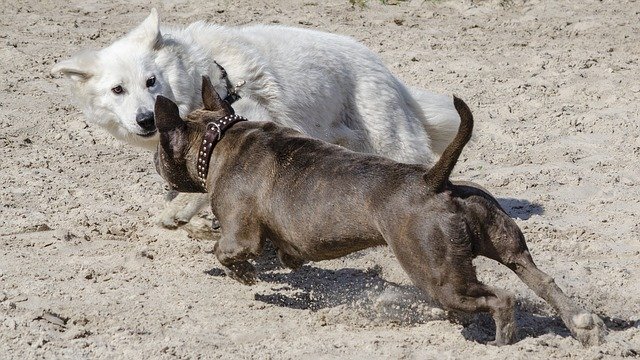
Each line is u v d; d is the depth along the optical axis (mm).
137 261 11492
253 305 10305
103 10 24656
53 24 23219
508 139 16891
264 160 9797
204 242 12164
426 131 14297
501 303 8719
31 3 25172
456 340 9180
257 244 9914
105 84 12367
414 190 8742
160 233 12430
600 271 11320
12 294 10344
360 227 9070
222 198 9992
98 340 9172
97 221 12867
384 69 13805
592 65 20609
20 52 21016
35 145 16359
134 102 12203
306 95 13008
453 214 8602
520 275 8922
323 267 11656
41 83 19391
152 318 9781
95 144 16531
